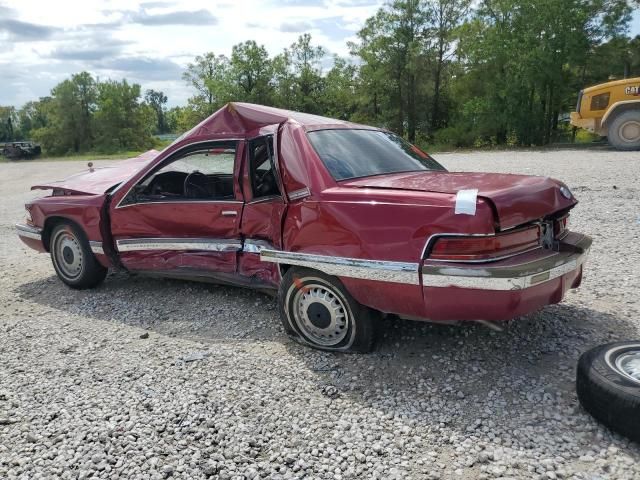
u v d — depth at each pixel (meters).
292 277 4.11
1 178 25.00
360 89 38.47
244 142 4.68
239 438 3.09
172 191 5.31
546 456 2.78
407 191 3.61
